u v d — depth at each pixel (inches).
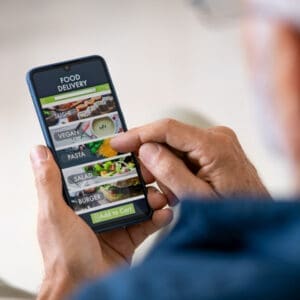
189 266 17.1
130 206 43.7
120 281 17.4
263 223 17.6
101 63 44.9
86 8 103.3
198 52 92.0
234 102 86.4
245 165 43.9
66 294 38.9
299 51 16.8
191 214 18.2
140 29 98.0
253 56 17.5
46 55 101.3
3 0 110.5
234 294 16.3
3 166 88.7
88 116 44.0
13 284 65.9
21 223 78.2
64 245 39.4
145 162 42.9
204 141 42.6
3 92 98.1
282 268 16.6
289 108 17.1
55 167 41.4
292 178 17.9
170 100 90.9
